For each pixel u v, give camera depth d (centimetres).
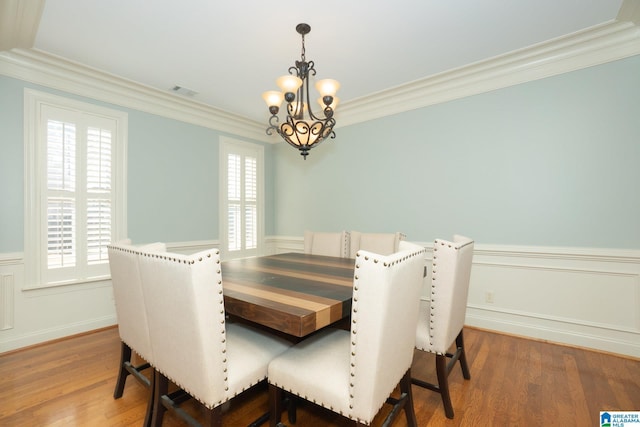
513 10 201
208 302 114
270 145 472
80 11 198
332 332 166
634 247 227
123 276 150
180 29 219
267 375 140
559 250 252
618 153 231
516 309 273
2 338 241
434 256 164
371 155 362
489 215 285
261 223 455
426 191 321
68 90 274
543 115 259
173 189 352
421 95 321
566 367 213
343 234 307
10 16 195
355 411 113
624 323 230
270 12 201
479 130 289
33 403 174
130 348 173
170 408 138
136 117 320
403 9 199
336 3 193
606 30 224
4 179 243
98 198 292
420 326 176
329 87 196
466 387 189
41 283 259
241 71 284
